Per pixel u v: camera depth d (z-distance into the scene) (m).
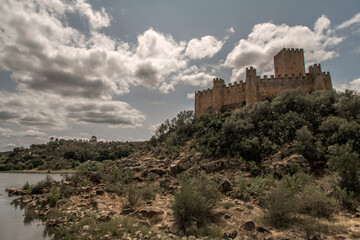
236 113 41.56
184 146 39.59
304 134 26.31
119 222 13.66
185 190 13.88
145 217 14.68
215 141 33.69
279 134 29.77
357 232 11.18
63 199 20.91
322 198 14.70
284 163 23.91
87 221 14.38
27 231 14.16
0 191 31.88
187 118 49.44
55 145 160.50
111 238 11.59
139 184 27.44
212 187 15.53
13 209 20.25
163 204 17.61
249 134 32.62
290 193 15.40
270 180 21.06
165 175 29.92
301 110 34.28
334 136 24.58
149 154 43.41
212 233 11.61
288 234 11.35
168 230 12.27
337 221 13.15
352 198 15.59
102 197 21.67
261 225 12.75
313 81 47.50
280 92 43.53
